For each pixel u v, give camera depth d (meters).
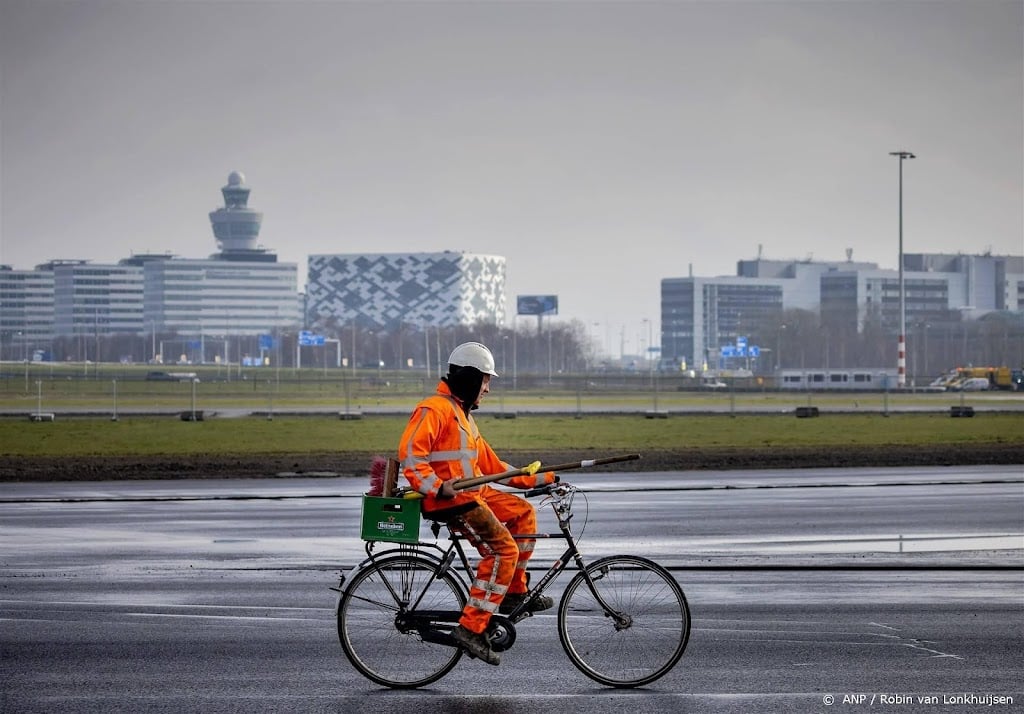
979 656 16.89
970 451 60.81
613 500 39.16
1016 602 21.02
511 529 16.11
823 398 158.25
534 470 15.70
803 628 18.80
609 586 15.75
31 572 24.53
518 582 16.03
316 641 18.00
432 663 15.60
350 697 14.94
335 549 27.94
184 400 144.12
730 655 17.02
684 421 93.81
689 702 14.60
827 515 34.69
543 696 15.00
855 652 17.16
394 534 15.66
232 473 49.81
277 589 22.50
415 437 15.41
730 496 40.38
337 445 67.19
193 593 22.08
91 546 28.45
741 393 186.00
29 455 59.34
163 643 17.83
